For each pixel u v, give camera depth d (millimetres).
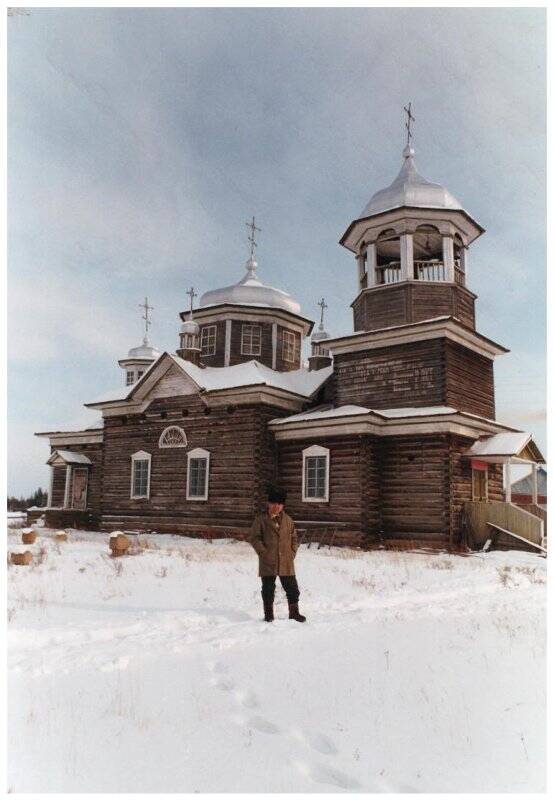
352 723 4832
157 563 14609
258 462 23750
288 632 7742
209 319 31031
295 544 8820
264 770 4031
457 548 20594
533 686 5691
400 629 8023
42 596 10055
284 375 28609
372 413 21266
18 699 5203
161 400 27250
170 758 4176
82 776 3906
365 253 25359
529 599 10828
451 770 4082
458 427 21109
